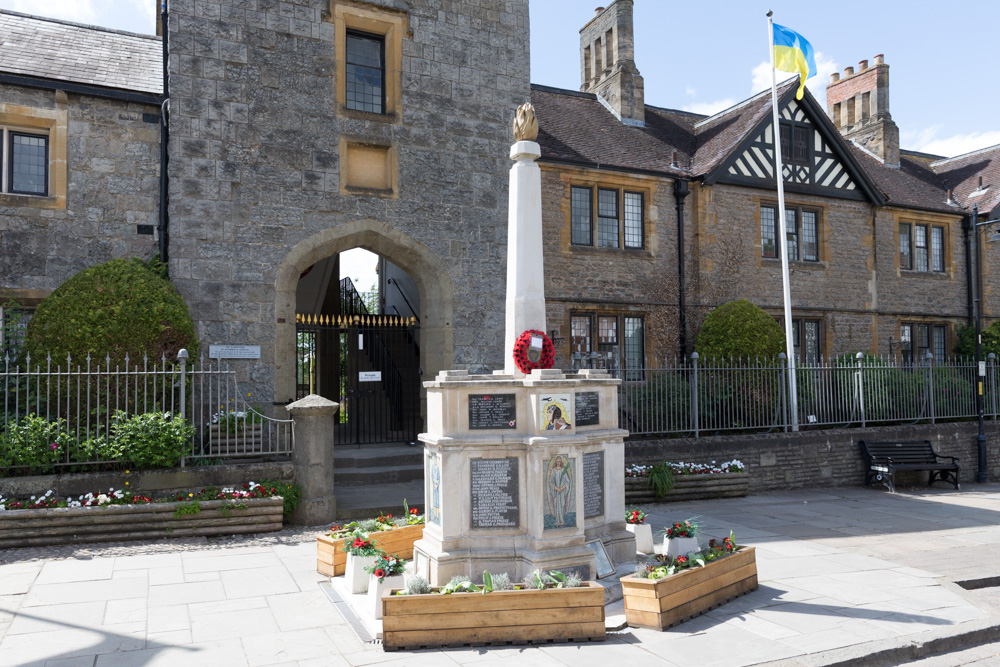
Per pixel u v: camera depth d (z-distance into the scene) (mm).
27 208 10352
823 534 8836
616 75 18234
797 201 17344
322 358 16719
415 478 11070
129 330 9414
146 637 5070
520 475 5891
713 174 15953
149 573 6707
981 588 6738
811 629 5230
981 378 15125
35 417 8242
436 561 5711
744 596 6086
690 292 16000
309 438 8812
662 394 12367
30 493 7863
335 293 17062
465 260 12375
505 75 12961
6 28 11820
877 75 21828
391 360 14484
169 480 8398
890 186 19812
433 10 12391
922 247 19641
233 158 10852
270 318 10953
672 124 19234
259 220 10961
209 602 5855
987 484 14656
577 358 14469
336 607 5723
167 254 10859
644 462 11391
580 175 15188
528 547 5789
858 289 18047
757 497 11719
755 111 17375
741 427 12617
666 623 5219
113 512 7828
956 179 21938
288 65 11273
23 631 5180
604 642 4996
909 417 14633
